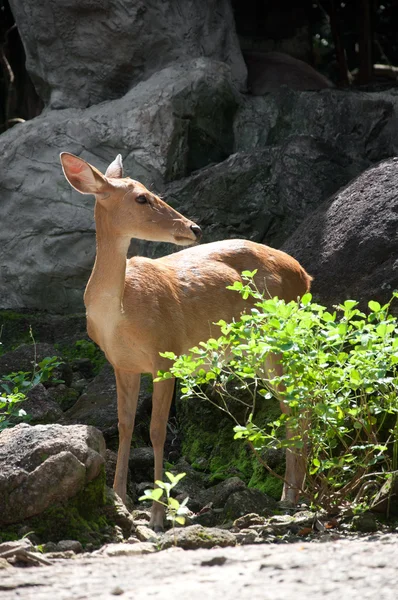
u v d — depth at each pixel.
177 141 16.30
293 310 8.40
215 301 10.37
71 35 17.55
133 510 9.82
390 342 8.96
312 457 9.27
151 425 9.54
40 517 8.12
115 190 9.50
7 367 13.41
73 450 8.38
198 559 6.45
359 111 16.81
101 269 9.55
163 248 15.67
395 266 11.99
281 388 10.28
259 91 18.31
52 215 16.38
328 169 16.03
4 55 20.48
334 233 12.85
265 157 15.93
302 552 6.55
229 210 15.66
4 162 16.89
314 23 25.88
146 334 9.59
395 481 8.79
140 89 16.81
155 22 17.23
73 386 13.67
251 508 9.20
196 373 9.31
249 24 22.12
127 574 6.11
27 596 5.57
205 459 11.84
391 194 12.83
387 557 6.23
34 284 16.50
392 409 8.59
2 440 8.64
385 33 26.47
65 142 16.67
